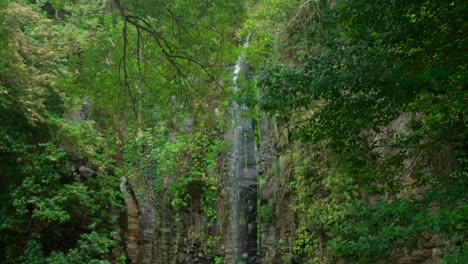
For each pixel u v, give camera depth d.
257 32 16.36
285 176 17.17
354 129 6.53
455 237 6.29
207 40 9.41
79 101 14.94
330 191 14.21
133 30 9.52
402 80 5.14
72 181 15.54
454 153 9.10
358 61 5.43
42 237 14.83
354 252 5.31
